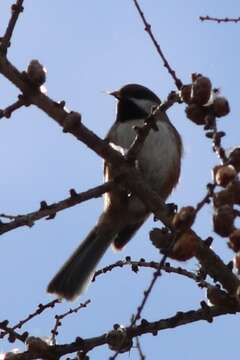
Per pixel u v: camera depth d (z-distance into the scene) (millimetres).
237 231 3881
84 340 5438
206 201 4000
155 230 4668
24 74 5348
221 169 3975
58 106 5512
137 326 5375
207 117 4703
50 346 5434
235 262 3887
